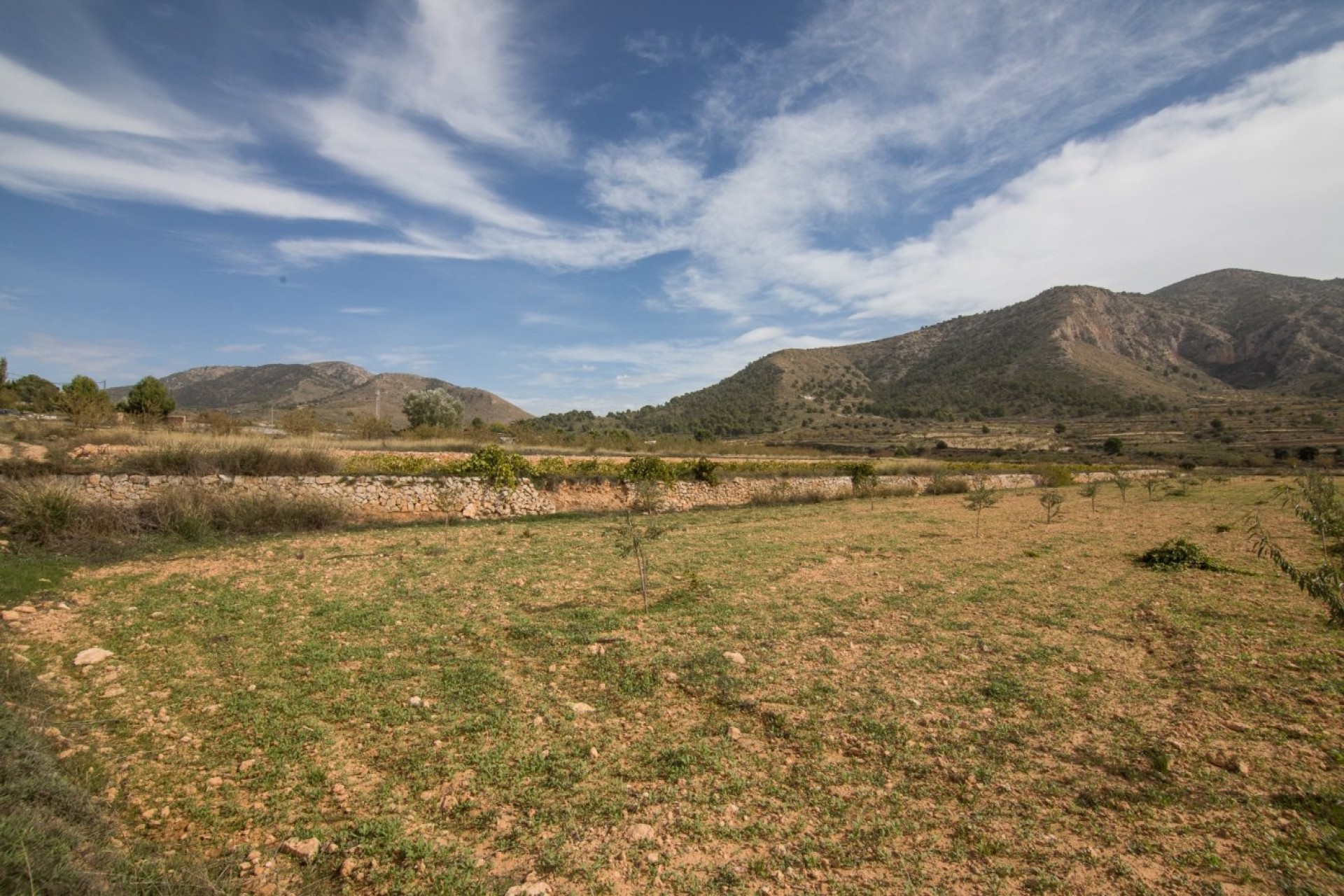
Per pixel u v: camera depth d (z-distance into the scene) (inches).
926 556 485.7
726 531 628.4
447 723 201.8
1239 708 204.1
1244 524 637.9
